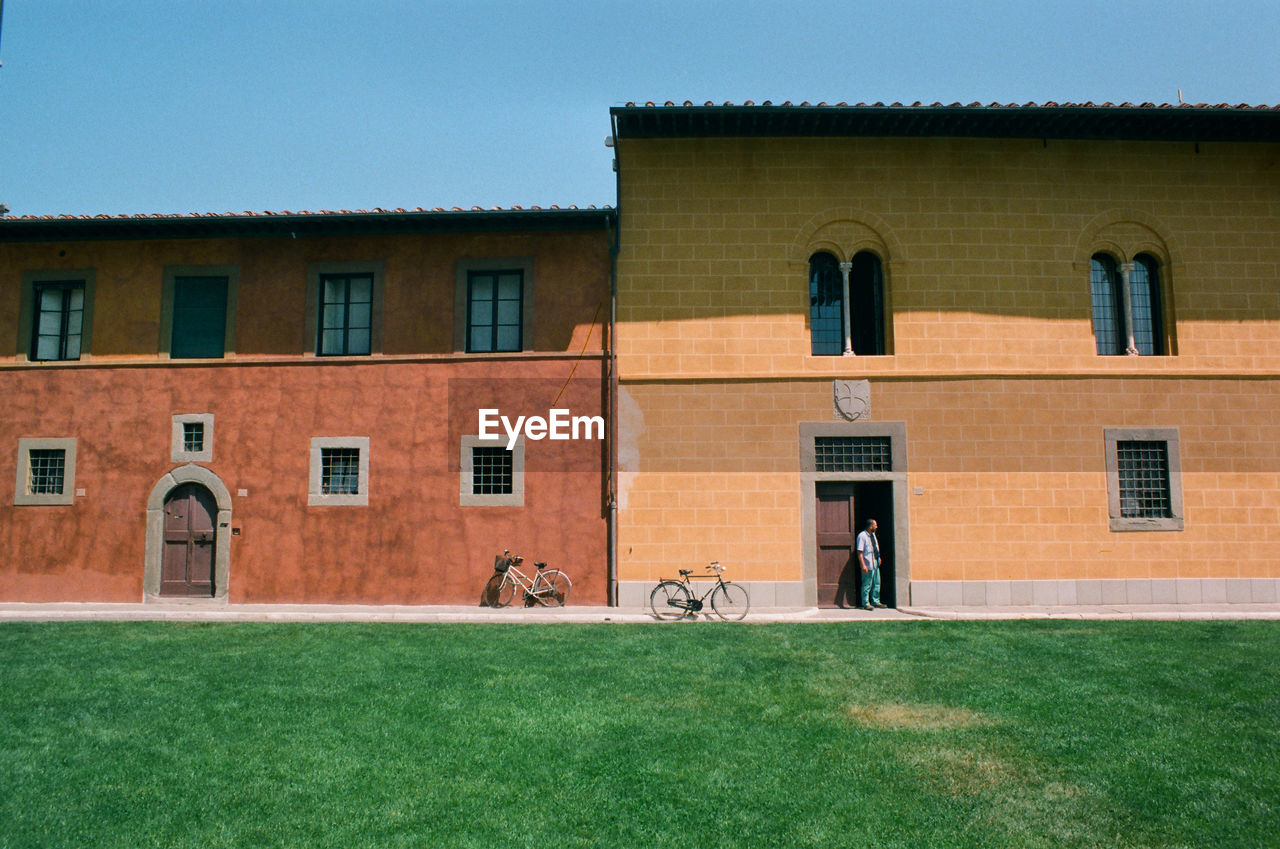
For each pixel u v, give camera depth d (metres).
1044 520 13.80
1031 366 14.03
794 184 14.37
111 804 5.66
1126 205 14.39
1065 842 5.20
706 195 14.36
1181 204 14.44
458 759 6.53
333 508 14.30
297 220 14.11
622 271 14.25
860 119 13.77
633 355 14.15
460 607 13.83
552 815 5.56
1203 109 13.33
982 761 6.48
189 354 14.87
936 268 14.20
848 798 5.82
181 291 14.93
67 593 14.44
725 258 14.27
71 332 15.06
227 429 14.59
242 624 12.22
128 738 6.93
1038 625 11.94
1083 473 13.88
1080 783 6.05
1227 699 8.00
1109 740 6.91
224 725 7.28
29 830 5.27
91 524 14.56
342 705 7.88
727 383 14.06
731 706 7.92
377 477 14.32
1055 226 14.32
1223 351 14.20
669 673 9.15
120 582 14.41
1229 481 13.98
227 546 14.34
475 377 14.38
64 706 7.77
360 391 14.50
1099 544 13.78
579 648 10.43
